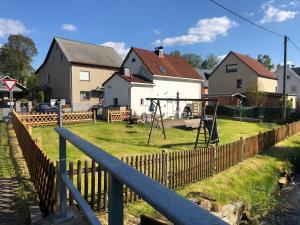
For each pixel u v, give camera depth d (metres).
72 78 38.62
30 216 5.11
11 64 64.69
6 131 17.08
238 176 12.02
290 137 22.44
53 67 41.59
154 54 35.00
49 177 5.21
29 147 8.05
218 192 10.05
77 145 2.57
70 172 6.42
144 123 24.64
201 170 10.80
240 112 33.69
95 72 40.88
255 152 15.76
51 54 41.84
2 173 8.04
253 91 39.91
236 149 13.37
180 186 9.85
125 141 16.91
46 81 43.19
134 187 1.33
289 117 35.12
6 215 5.36
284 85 32.00
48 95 41.91
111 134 19.16
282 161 15.45
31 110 32.38
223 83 45.47
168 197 1.18
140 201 7.77
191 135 20.06
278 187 12.91
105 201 7.07
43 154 5.82
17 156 10.12
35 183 6.77
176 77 33.03
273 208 10.98
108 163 1.75
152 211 7.30
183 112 33.31
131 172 1.53
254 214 10.13
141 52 33.22
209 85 47.00
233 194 10.32
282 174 14.09
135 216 6.98
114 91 30.27
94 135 18.48
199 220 0.98
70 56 39.19
